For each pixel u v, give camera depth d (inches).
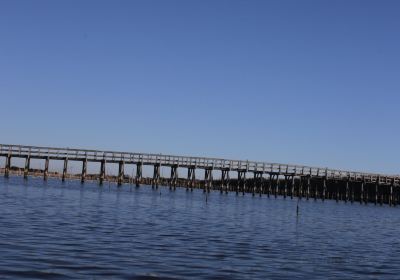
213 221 1254.9
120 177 2518.5
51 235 793.6
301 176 2800.2
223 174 2716.5
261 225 1237.7
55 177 3914.9
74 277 521.3
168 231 966.4
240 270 615.2
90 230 895.1
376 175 2896.2
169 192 2655.0
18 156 2445.9
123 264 603.5
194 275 569.6
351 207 2551.7
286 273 618.5
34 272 529.3
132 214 1296.8
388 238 1143.0
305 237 1037.8
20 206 1269.7
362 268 695.7
